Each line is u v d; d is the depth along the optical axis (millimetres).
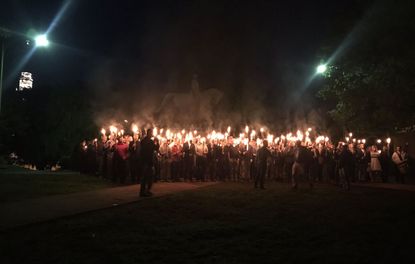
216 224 10172
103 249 7738
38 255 7250
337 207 13203
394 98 19094
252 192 16609
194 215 11336
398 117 20047
